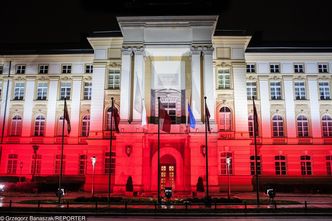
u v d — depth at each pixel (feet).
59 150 151.43
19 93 158.40
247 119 144.36
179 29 136.15
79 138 150.92
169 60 139.54
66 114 108.47
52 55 158.20
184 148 132.16
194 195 110.83
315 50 155.53
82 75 156.46
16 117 156.46
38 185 132.26
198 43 133.49
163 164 132.98
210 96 129.49
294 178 145.79
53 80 157.48
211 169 123.65
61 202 91.81
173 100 136.15
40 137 152.87
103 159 142.00
